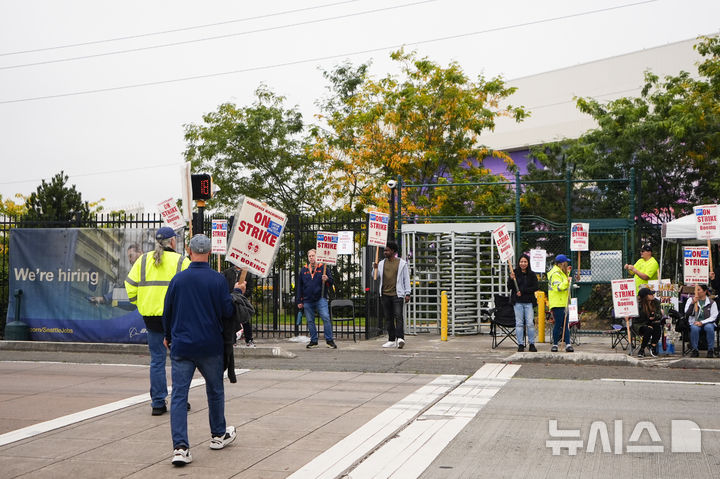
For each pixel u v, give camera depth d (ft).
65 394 32.30
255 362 42.57
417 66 99.71
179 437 20.45
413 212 92.38
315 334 50.37
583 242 54.24
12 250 52.44
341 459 21.01
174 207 46.55
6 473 19.86
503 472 19.90
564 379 36.01
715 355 43.65
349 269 57.82
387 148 101.60
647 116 94.07
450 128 100.12
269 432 24.52
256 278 58.65
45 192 90.07
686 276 43.52
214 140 119.24
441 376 37.14
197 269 21.22
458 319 59.57
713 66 86.48
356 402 29.96
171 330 21.29
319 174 114.93
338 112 110.83
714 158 87.81
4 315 56.90
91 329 50.49
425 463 20.75
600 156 94.73
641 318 44.27
